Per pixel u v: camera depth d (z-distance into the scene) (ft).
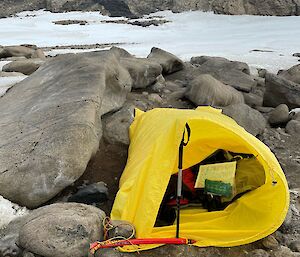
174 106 15.88
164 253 7.91
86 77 13.07
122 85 14.56
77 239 7.64
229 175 9.07
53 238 7.58
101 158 11.55
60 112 11.14
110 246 7.73
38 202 9.41
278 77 17.22
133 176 8.93
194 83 16.10
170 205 9.09
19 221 8.50
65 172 9.45
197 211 9.12
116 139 12.30
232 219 8.72
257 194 8.59
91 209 8.38
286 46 31.40
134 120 12.78
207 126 9.19
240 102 16.12
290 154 13.39
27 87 14.39
